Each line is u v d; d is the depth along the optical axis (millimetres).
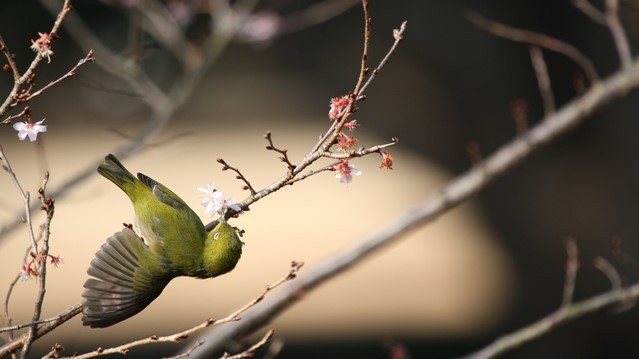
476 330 17406
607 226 12547
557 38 13211
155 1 11508
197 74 10648
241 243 5086
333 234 21500
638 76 8836
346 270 8633
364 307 18516
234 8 12398
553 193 12898
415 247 20609
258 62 31312
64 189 8906
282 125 30562
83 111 28078
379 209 22594
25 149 27391
